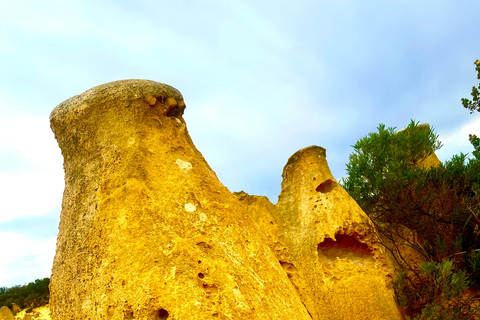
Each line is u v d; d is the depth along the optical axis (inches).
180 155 183.3
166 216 160.7
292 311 165.0
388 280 283.6
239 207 184.5
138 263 147.6
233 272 156.3
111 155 175.3
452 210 337.7
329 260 288.8
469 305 279.9
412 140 361.4
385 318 264.1
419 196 335.3
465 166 352.2
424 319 266.4
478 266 303.3
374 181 360.2
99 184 172.1
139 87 187.0
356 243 297.0
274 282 169.6
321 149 334.3
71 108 189.3
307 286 277.1
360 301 266.5
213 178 185.6
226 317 141.4
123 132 178.1
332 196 307.4
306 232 297.9
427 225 327.6
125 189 164.2
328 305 266.7
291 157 338.3
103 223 161.9
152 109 186.5
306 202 313.3
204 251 157.0
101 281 152.9
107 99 185.3
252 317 146.6
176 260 148.6
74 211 176.2
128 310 142.6
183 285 142.5
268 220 308.0
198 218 165.5
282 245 295.6
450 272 276.7
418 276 289.3
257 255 171.9
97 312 149.7
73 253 167.5
